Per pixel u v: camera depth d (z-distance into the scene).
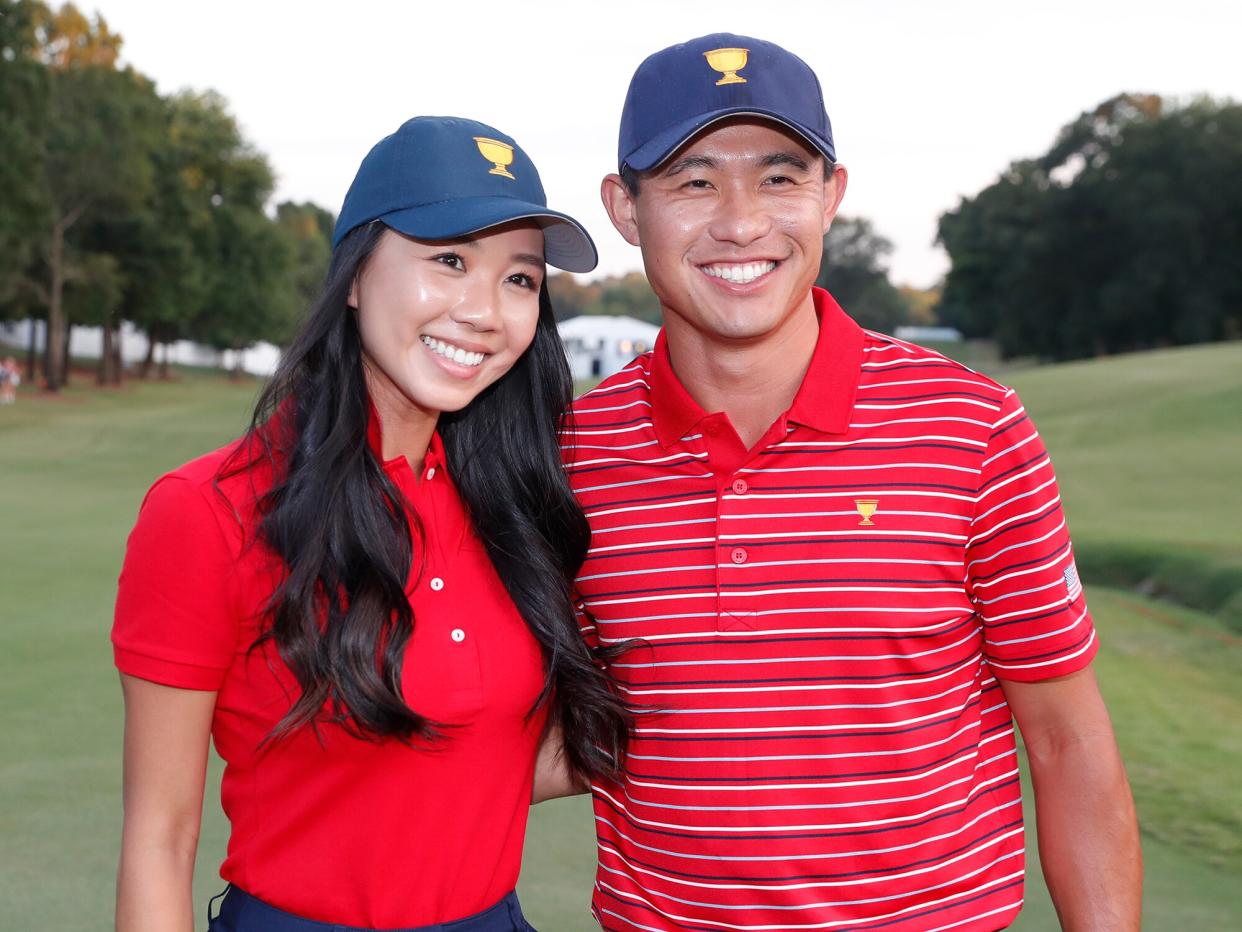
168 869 1.76
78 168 41.31
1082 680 1.94
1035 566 1.87
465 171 1.81
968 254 68.25
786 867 1.86
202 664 1.73
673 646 1.92
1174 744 4.77
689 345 1.96
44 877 3.55
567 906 3.38
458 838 1.83
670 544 1.93
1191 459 14.76
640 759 1.97
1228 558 8.16
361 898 1.79
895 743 1.86
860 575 1.85
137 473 19.86
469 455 1.95
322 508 1.74
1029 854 3.75
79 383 48.53
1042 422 19.56
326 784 1.77
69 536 11.98
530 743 1.94
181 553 1.70
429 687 1.78
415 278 1.79
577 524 1.98
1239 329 61.06
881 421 1.88
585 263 1.95
